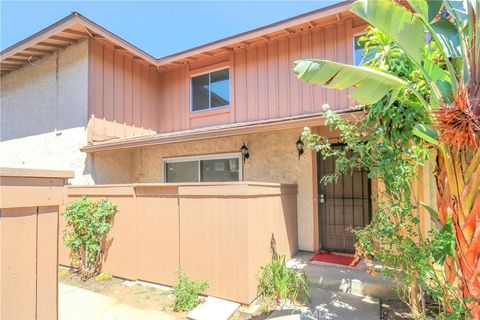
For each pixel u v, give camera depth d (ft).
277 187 17.31
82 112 25.40
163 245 16.34
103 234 18.56
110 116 26.91
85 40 25.52
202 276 14.84
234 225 14.03
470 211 8.99
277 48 24.94
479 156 8.65
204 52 27.27
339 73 10.52
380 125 12.12
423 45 9.98
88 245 18.35
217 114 27.68
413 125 11.21
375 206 18.12
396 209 10.52
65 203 4.69
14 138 30.60
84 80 25.36
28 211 4.17
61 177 4.62
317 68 10.71
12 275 3.93
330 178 13.33
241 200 13.88
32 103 29.32
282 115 24.21
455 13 9.51
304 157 20.77
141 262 17.10
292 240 19.33
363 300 13.83
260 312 13.03
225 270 14.16
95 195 19.25
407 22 9.77
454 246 9.58
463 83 8.93
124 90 28.37
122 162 28.17
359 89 10.67
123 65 28.45
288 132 21.58
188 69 29.86
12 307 3.90
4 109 31.86
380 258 11.07
